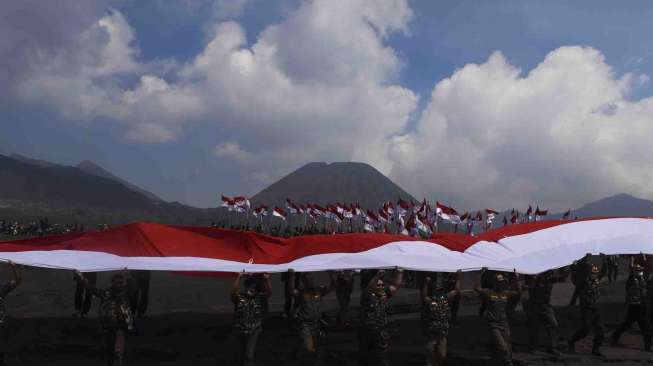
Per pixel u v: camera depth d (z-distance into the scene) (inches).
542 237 507.5
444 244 479.8
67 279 997.2
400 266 393.1
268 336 489.4
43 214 5310.0
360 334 341.4
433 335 358.3
